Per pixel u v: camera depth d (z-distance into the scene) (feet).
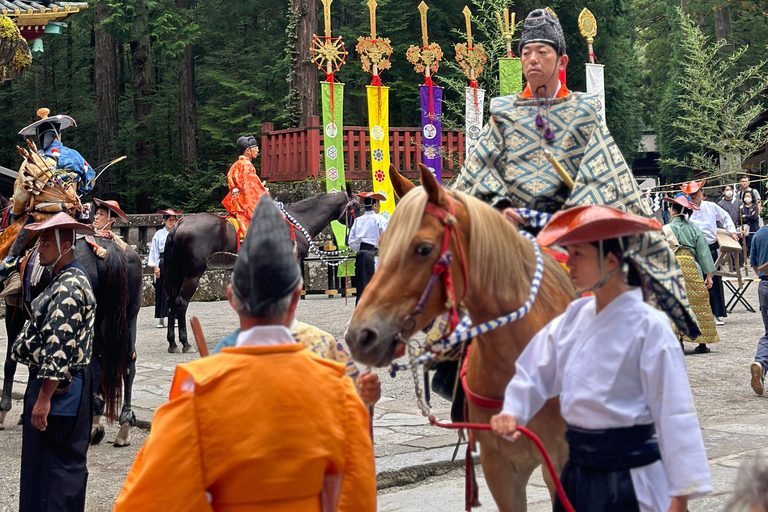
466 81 83.92
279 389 7.06
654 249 10.30
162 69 101.65
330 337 10.00
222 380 7.02
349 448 7.50
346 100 89.97
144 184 92.79
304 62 68.69
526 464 10.65
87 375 14.25
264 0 97.19
